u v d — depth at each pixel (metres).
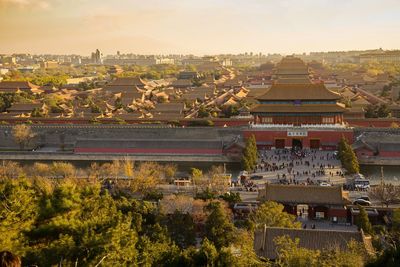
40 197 58.72
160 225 87.00
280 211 92.00
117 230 49.94
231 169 171.50
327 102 199.12
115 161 155.75
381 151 173.88
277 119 199.12
